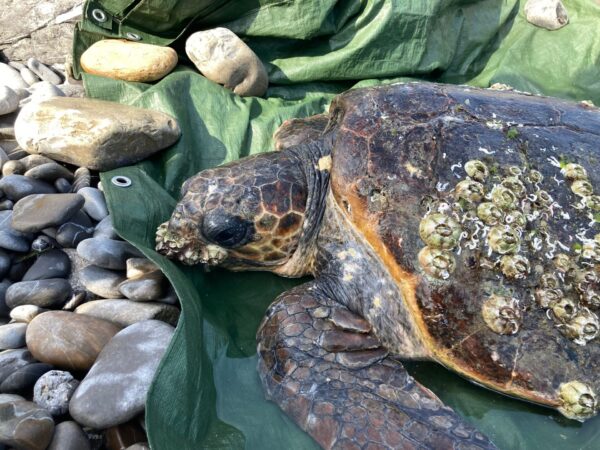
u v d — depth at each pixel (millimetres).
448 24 843
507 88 682
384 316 461
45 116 601
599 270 438
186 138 655
